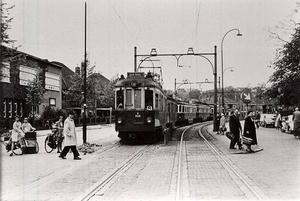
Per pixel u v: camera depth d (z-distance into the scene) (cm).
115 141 2347
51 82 4606
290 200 716
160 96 2203
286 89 3180
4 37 2288
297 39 2916
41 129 3709
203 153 1595
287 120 2991
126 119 1989
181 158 1410
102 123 6025
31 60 3969
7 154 1596
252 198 734
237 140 1755
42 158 1438
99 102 6706
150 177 994
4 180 951
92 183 912
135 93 1998
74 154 1403
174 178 973
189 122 5162
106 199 744
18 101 3656
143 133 2120
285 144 1925
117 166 1205
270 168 1126
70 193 796
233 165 1202
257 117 4409
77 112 5756
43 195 776
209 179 955
